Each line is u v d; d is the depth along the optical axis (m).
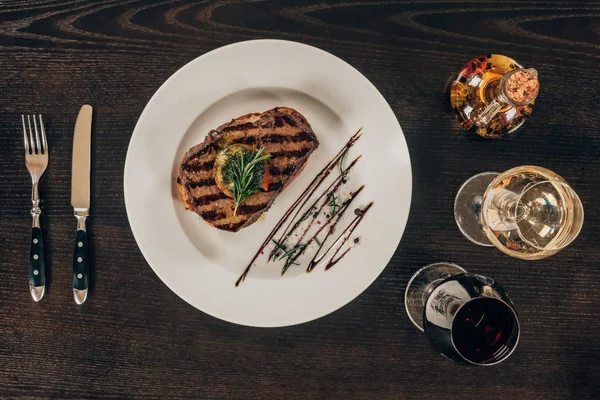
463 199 0.79
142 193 0.74
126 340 0.77
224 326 0.78
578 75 0.79
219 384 0.78
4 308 0.76
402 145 0.76
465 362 0.68
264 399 0.78
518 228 0.74
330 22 0.78
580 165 0.79
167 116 0.74
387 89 0.78
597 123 0.79
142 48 0.77
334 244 0.78
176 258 0.75
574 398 0.79
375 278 0.76
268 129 0.75
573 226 0.73
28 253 0.77
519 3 0.79
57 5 0.76
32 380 0.77
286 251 0.78
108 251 0.77
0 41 0.76
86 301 0.77
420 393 0.79
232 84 0.75
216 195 0.74
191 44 0.77
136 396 0.77
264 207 0.75
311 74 0.75
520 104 0.73
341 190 0.78
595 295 0.79
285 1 0.77
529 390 0.79
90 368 0.77
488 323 0.69
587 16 0.79
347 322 0.78
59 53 0.76
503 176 0.74
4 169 0.77
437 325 0.70
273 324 0.74
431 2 0.78
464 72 0.77
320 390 0.78
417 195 0.79
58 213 0.76
